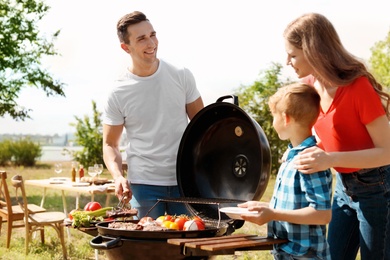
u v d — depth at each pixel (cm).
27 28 1384
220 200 307
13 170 1762
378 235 268
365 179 267
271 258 554
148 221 303
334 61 253
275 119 263
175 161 359
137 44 342
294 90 256
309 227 250
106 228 280
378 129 254
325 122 271
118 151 367
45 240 657
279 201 256
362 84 256
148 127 359
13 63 1363
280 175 259
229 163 333
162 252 274
